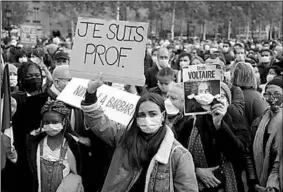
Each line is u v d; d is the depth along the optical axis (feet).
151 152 14.47
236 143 17.78
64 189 17.56
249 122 23.36
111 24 15.85
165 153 14.42
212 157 18.06
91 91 15.70
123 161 14.73
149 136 14.67
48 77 32.22
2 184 19.25
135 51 15.69
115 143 16.14
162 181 14.38
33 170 18.10
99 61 15.80
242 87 23.82
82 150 18.34
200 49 75.36
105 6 120.26
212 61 31.14
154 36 166.61
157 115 14.55
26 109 19.88
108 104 18.24
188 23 163.43
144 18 141.28
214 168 18.08
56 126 17.71
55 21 156.35
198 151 18.06
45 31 154.20
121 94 18.34
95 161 18.49
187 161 14.49
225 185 18.11
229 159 18.07
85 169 18.45
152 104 14.55
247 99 23.49
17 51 47.47
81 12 127.03
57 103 17.90
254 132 20.72
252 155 20.17
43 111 17.83
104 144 18.38
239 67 24.21
